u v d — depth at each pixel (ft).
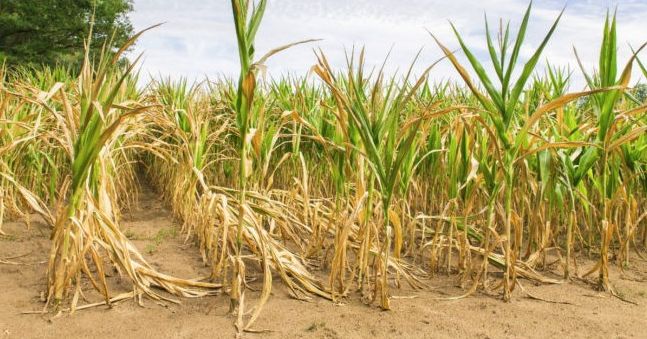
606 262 10.36
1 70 13.66
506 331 8.06
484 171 9.77
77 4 56.65
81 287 9.42
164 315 8.36
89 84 8.20
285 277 9.45
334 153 12.15
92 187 9.24
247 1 7.88
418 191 14.28
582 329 8.21
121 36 60.90
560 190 11.17
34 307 8.46
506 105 9.27
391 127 8.78
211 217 10.25
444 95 17.01
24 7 54.08
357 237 10.93
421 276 11.30
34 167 16.12
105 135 7.67
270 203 11.27
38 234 13.58
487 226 9.87
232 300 8.48
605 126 10.21
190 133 15.44
